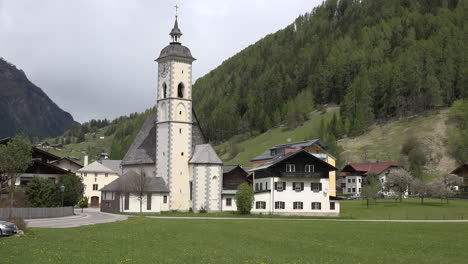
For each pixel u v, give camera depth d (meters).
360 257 39.81
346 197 156.38
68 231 52.94
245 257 37.03
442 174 182.00
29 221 68.69
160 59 105.00
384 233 59.41
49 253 35.88
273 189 100.88
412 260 39.38
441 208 113.31
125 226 61.25
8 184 88.94
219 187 101.56
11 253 35.34
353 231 61.44
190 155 103.19
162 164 102.31
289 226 67.81
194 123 108.25
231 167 109.00
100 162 150.62
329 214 102.00
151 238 48.53
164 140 102.62
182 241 46.62
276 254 39.72
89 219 74.88
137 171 108.00
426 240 52.94
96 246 40.97
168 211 99.81
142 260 34.12
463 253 44.06
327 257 39.16
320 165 103.06
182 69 104.00
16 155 78.81
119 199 98.44
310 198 102.06
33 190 82.06
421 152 188.75
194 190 100.25
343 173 183.00
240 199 97.50
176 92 103.06
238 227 64.38
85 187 140.62
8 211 72.31
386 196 156.12
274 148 136.25
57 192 87.38
